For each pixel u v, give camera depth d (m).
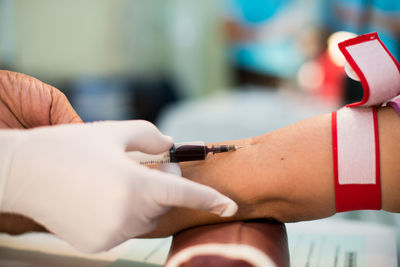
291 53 1.70
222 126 0.98
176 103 2.02
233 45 1.96
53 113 0.51
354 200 0.43
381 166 0.42
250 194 0.45
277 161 0.45
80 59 2.00
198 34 2.02
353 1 1.32
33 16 1.91
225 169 0.46
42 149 0.40
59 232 0.41
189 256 0.40
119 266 0.46
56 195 0.40
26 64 1.95
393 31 1.24
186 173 0.47
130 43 2.03
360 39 0.42
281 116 1.03
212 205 0.41
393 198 0.42
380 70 0.42
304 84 1.40
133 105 1.96
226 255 0.40
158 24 2.03
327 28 1.43
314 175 0.44
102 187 0.39
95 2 1.96
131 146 0.43
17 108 0.50
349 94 0.99
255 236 0.42
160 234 0.46
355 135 0.43
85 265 0.47
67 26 1.96
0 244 0.51
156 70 2.08
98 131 0.42
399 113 0.42
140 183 0.40
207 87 2.07
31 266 0.46
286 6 1.67
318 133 0.45
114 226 0.39
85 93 1.93
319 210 0.44
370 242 0.51
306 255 0.48
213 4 1.96
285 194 0.44
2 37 1.89
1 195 0.40
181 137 1.00
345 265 0.46
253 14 1.83
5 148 0.40
